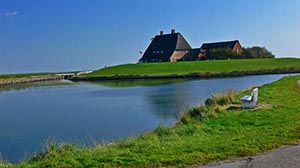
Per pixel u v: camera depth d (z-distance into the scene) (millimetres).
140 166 9109
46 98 44156
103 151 10641
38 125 23969
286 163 8648
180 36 137000
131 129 20906
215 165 8852
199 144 11000
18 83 87625
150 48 141125
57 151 10828
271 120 14898
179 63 112188
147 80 78312
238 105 20469
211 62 108750
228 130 13492
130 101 36438
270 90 30469
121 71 105812
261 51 128750
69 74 115938
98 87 62438
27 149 16953
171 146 10891
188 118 17906
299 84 37781
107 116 26734
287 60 108750
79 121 25031
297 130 12477
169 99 36188
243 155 9688
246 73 80812
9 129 22719
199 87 49844
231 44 128875
